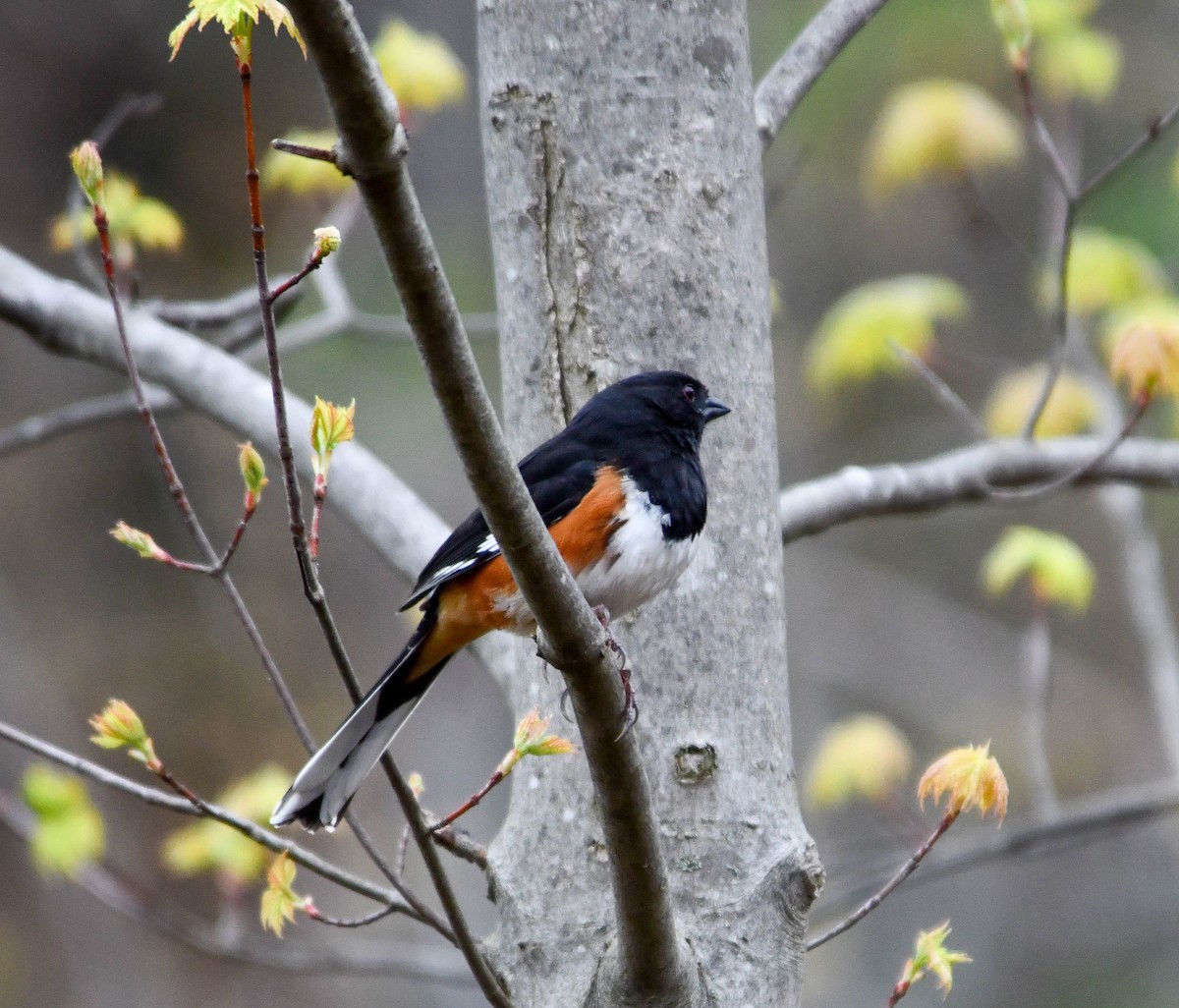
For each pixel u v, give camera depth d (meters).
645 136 5.64
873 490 7.77
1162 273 11.73
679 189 5.64
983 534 19.36
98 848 7.99
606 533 5.46
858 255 18.16
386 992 16.39
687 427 5.62
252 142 3.96
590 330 5.65
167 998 16.53
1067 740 18.17
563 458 5.55
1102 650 18.52
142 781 17.14
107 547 18.25
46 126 18.31
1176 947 17.58
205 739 17.34
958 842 12.32
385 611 18.16
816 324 18.17
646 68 5.64
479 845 5.59
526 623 5.66
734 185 5.72
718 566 5.57
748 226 5.77
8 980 16.23
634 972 4.84
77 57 18.34
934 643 19.06
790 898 5.25
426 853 4.64
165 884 16.72
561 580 4.24
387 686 5.71
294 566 18.34
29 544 18.08
